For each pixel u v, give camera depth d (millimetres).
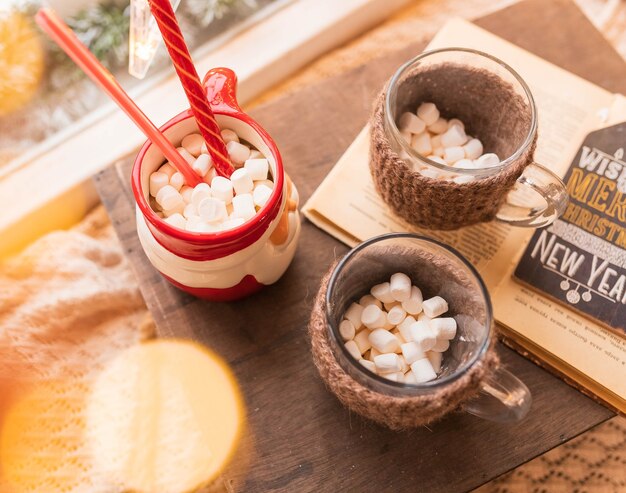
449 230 413
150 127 333
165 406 571
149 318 601
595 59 493
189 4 640
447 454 393
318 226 447
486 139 430
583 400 406
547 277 421
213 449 396
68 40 286
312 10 653
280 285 433
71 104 630
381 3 664
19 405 566
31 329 579
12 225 608
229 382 409
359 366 324
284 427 399
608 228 432
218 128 354
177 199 361
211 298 412
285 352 417
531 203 405
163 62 634
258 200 358
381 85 484
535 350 412
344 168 456
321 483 388
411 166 373
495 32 503
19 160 620
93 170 613
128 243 447
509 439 396
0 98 618
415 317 387
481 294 342
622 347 406
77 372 580
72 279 597
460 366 362
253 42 645
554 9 511
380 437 396
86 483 551
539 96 468
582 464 535
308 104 485
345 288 372
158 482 548
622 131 455
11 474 553
